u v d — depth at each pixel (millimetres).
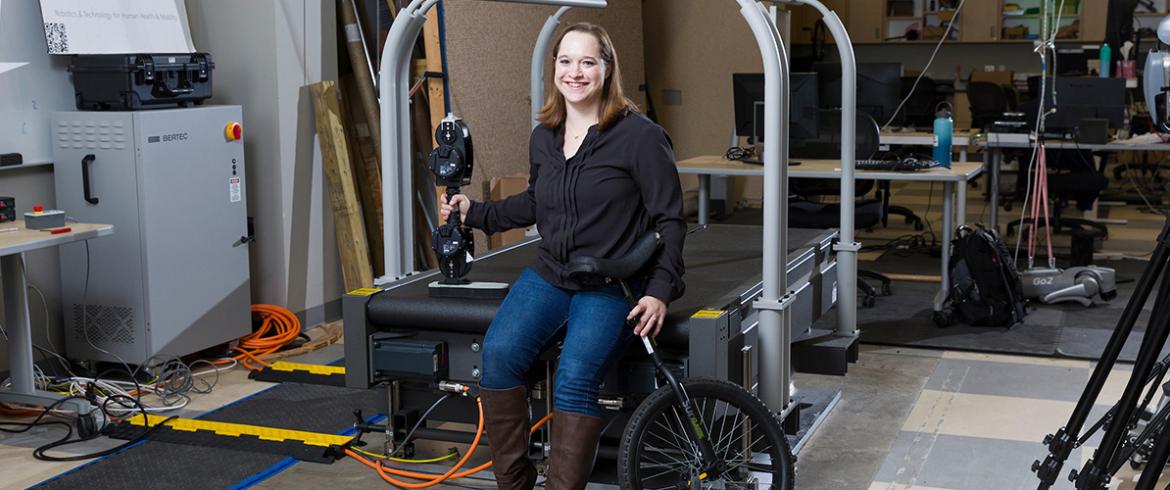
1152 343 2719
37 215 3971
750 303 3367
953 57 11914
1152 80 2863
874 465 3584
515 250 4137
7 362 4500
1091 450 3691
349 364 3365
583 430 2828
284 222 5277
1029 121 6914
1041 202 7516
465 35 5930
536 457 3396
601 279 2861
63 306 4699
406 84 3553
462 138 3238
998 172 6809
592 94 2893
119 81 4473
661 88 8812
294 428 4004
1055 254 7066
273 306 5293
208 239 4785
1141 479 2559
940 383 4473
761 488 3219
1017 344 4996
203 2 5238
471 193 5957
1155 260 2842
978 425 3969
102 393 4387
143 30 4836
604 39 2902
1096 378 2941
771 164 3133
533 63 4094
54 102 4578
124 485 3461
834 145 6109
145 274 4516
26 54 4441
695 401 2867
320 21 5426
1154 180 10008
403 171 3580
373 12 5656
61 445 3844
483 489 3385
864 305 5762
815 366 4145
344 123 5645
